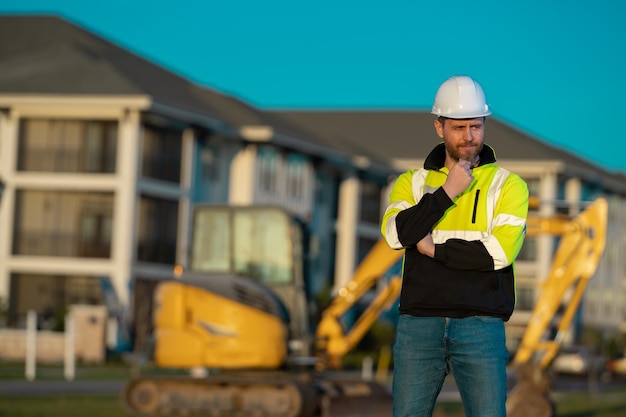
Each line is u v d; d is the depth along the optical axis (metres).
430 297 7.55
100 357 45.47
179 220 59.19
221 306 24.20
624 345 89.44
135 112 55.62
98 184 55.94
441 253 7.46
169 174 58.91
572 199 84.75
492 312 7.50
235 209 25.53
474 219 7.62
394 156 84.44
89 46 66.06
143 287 56.78
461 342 7.48
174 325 24.33
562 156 85.44
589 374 62.22
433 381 7.68
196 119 58.53
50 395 27.97
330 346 25.55
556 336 23.42
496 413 7.46
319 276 74.19
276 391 24.12
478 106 7.69
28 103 55.47
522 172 81.62
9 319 55.28
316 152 69.81
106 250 56.94
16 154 56.50
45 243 56.97
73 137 56.81
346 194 76.19
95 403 26.19
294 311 25.02
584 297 89.44
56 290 56.22
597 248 23.44
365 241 79.19
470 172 7.59
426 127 88.06
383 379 44.88
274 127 64.62
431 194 7.55
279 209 25.34
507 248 7.44
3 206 56.22
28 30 68.31
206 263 25.53
